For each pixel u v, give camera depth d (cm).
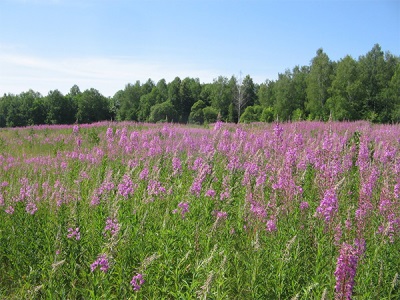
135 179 845
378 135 1413
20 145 2022
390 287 492
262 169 841
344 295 391
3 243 641
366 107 6588
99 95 9769
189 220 661
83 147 1702
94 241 602
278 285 498
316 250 570
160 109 7750
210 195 716
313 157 926
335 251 549
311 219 617
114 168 1102
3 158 1406
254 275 505
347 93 6519
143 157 1148
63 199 709
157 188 761
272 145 989
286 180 694
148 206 716
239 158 949
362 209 584
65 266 558
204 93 11556
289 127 1711
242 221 655
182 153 1326
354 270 390
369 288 489
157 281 514
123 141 1315
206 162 848
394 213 588
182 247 589
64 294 494
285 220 645
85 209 720
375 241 562
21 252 615
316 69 7062
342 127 1939
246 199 679
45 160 1345
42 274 534
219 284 463
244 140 1166
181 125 2753
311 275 532
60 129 2948
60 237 569
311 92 7025
